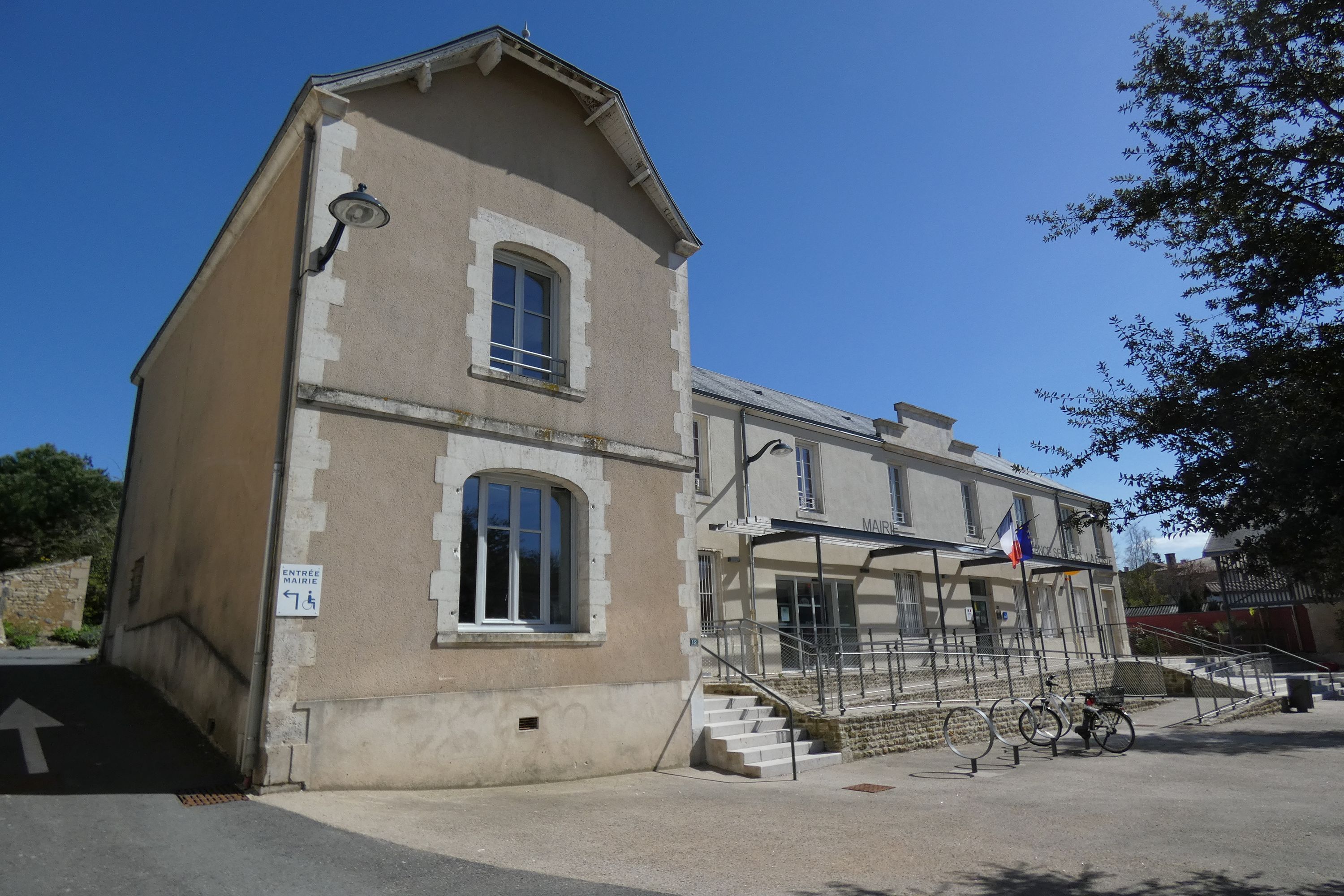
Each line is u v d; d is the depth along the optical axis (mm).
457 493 8070
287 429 7277
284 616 6797
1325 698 19906
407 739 7258
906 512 19094
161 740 7703
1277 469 4094
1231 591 30438
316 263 7402
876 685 14734
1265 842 6203
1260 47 5102
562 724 8367
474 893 4551
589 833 6105
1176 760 10562
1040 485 24344
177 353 12688
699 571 14125
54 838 4961
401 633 7430
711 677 12617
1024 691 15711
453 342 8414
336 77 8047
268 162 8812
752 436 15570
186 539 10039
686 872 5191
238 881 4496
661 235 10984
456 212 8789
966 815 7094
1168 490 4547
